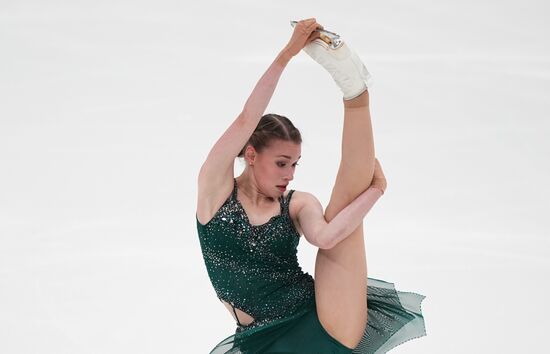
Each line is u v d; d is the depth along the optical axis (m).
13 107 24.39
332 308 10.57
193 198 20.22
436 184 21.14
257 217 10.62
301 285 10.89
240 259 10.62
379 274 17.00
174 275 16.88
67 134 23.19
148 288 16.39
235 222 10.52
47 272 17.02
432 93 25.00
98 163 21.83
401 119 24.02
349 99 10.27
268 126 10.59
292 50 10.05
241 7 27.19
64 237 18.52
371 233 18.86
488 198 20.48
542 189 20.94
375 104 24.58
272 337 10.73
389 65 25.78
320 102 24.42
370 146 10.34
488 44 26.59
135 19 27.08
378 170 10.71
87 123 23.62
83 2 27.80
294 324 10.75
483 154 22.41
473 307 15.78
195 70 25.34
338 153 21.94
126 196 20.34
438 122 23.91
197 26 26.81
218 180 10.42
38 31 26.86
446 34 26.95
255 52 25.88
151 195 20.38
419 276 16.94
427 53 26.31
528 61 26.14
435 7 27.62
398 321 11.26
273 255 10.67
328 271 10.61
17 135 23.19
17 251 17.92
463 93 24.94
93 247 18.05
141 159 21.94
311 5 27.45
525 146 22.86
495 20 27.30
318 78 25.52
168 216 19.41
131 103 24.38
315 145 22.30
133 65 25.70
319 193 19.98
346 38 26.59
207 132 23.00
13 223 19.17
